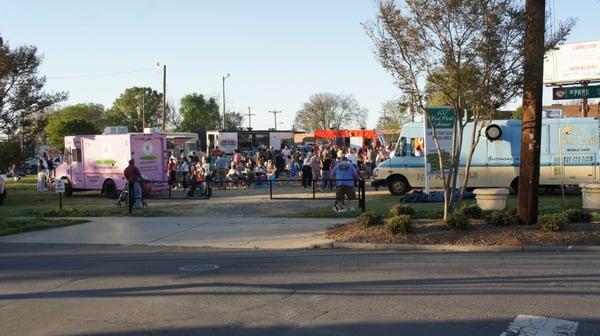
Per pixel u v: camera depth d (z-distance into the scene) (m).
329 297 7.71
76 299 7.98
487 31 12.09
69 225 16.62
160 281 9.08
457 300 7.41
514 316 6.61
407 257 10.86
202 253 12.10
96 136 25.75
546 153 21.17
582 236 11.80
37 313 7.25
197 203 21.55
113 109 91.62
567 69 39.56
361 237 12.70
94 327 6.55
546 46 12.52
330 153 32.62
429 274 9.11
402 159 23.03
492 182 21.78
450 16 12.18
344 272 9.45
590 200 16.52
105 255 12.08
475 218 13.88
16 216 18.80
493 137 21.55
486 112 12.87
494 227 12.86
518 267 9.57
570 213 13.30
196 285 8.68
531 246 11.52
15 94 30.53
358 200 19.16
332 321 6.57
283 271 9.66
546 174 21.17
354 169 17.72
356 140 55.12
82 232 15.39
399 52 12.96
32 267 10.67
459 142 13.81
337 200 17.64
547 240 11.75
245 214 18.20
